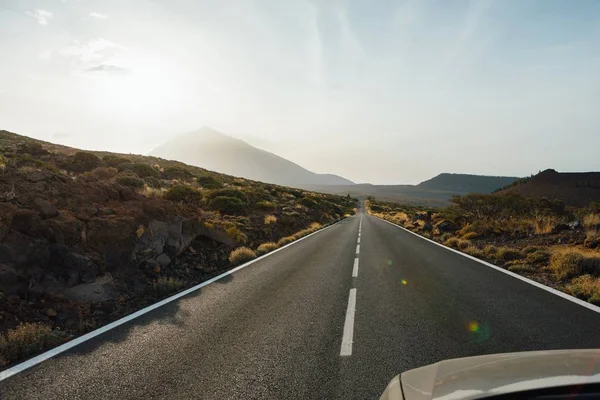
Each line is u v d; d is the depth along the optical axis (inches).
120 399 138.3
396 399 66.6
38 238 270.1
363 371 155.0
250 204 1134.4
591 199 3774.6
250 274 397.1
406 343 185.6
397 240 758.5
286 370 159.3
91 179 445.1
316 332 208.8
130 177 791.7
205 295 304.5
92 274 286.7
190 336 206.8
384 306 259.4
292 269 427.2
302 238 846.5
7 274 237.5
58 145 2165.4
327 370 157.6
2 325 209.5
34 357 180.5
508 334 191.8
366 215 2805.1
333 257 523.5
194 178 1721.2
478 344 179.8
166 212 428.8
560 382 58.6
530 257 425.7
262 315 245.8
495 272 373.7
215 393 141.1
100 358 177.5
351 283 344.2
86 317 246.4
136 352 184.4
